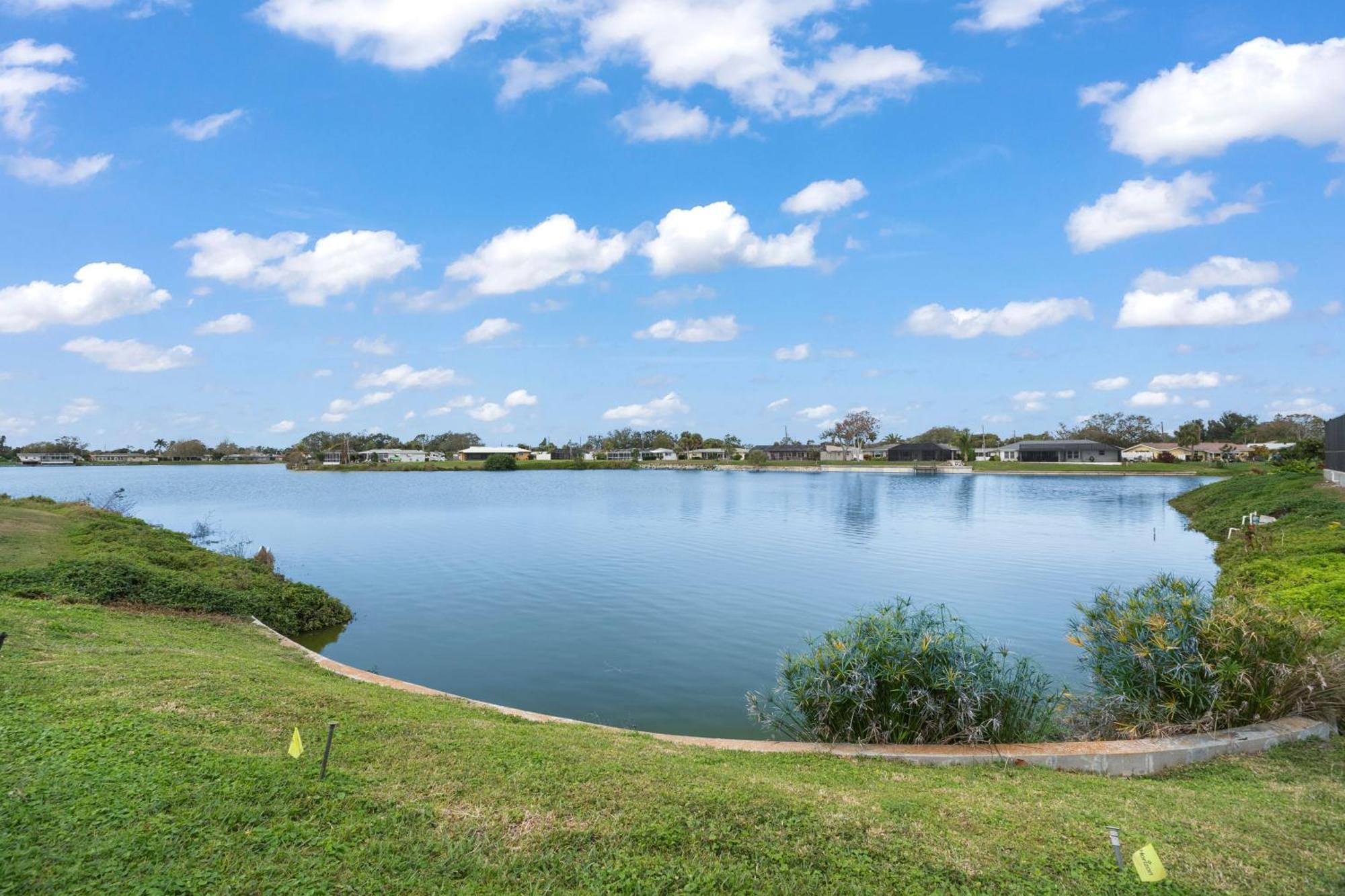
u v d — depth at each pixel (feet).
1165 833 20.18
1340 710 30.71
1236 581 54.54
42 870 15.05
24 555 60.90
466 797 20.51
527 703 44.83
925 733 31.14
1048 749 28.71
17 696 25.05
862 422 643.04
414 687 40.40
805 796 22.43
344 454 537.24
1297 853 19.10
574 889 16.48
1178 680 30.45
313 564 99.71
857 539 124.88
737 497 226.17
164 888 14.98
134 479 367.86
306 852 16.96
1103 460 429.79
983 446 531.09
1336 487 139.44
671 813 20.13
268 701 27.86
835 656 32.89
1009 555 106.52
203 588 58.34
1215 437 541.34
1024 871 17.94
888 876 17.57
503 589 81.82
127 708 24.82
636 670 51.55
